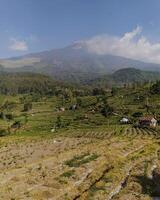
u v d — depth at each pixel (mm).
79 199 52406
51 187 58312
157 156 91062
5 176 67750
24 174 68875
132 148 107625
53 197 53312
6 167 87625
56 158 88562
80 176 66438
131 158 86625
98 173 68750
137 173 68500
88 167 74688
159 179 65688
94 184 60531
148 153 94938
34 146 140750
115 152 97125
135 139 142500
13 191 55875
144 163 79188
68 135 197250
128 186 59125
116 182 61906
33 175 67625
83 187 58844
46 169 73750
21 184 60375
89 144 128500
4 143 161500
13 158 107062
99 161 81812
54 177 65312
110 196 54438
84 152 98062
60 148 126438
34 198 52094
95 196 53500
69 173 68500
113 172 68750
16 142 164125
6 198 51875
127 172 70438
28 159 100812
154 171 71812
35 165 79812
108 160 83312
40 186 58875
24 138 192500
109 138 158625
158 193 56688
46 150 124312
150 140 136000
